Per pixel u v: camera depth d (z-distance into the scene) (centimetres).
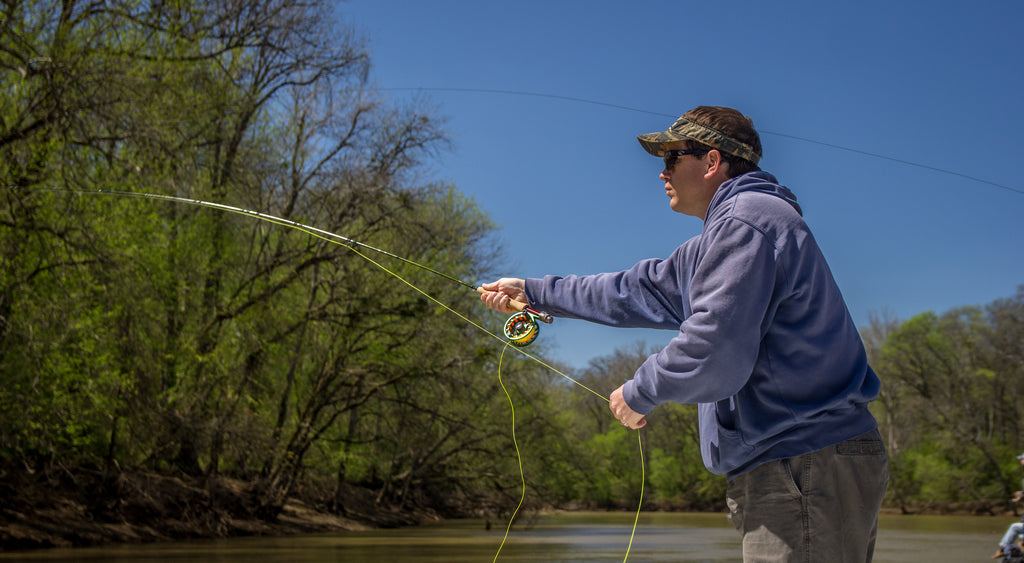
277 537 2047
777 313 186
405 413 2541
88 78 1358
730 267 182
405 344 2297
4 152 1270
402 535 2308
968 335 5506
